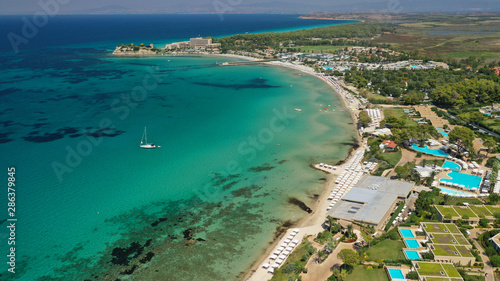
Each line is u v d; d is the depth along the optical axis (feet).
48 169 559.79
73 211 453.99
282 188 531.09
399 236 402.93
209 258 385.09
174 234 421.18
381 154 640.99
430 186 521.24
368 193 485.15
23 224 424.05
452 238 384.06
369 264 360.48
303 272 353.92
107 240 405.18
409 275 334.44
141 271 362.53
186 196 500.74
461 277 325.01
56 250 385.91
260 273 364.58
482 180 535.60
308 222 450.71
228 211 470.80
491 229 408.46
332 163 616.80
